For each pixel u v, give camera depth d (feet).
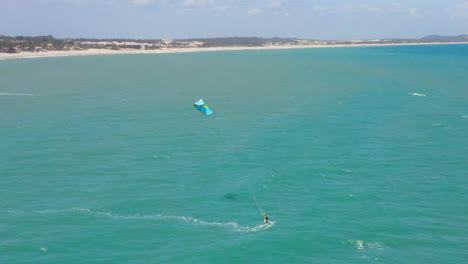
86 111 384.06
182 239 159.84
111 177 220.43
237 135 297.74
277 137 290.97
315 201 191.01
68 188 205.87
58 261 145.59
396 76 651.66
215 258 147.13
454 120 333.83
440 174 221.25
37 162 242.37
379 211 181.06
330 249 152.87
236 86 556.51
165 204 188.75
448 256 149.18
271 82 597.11
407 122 329.11
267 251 151.12
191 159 247.29
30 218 175.42
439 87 512.63
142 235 162.71
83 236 161.79
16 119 350.02
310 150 261.24
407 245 155.63
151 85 569.64
